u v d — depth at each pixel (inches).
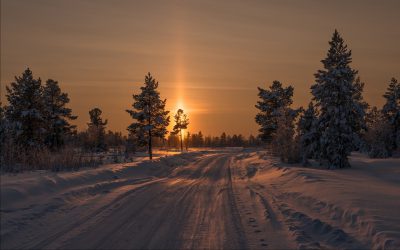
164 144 5821.9
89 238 339.6
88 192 588.4
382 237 322.7
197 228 388.5
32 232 355.3
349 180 766.5
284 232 374.9
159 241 336.5
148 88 1978.3
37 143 1584.6
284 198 594.2
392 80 2303.2
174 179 949.2
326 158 1279.5
